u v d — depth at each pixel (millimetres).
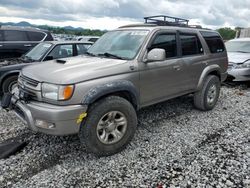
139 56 3721
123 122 3439
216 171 3010
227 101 6191
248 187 2709
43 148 3600
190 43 4734
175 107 5566
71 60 3760
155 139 3906
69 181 2826
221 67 5570
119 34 4340
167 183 2779
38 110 2971
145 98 3871
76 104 2975
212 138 3961
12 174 2949
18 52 8922
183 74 4508
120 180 2848
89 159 3312
